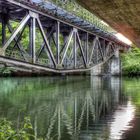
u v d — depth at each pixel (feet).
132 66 272.72
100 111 81.92
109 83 181.37
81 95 120.78
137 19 54.34
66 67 117.70
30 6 87.71
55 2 102.89
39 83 175.83
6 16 92.12
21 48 93.50
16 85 162.61
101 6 43.62
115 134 56.39
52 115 76.33
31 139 52.19
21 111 82.33
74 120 69.56
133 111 81.00
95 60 167.53
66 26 123.85
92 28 152.05
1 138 24.40
